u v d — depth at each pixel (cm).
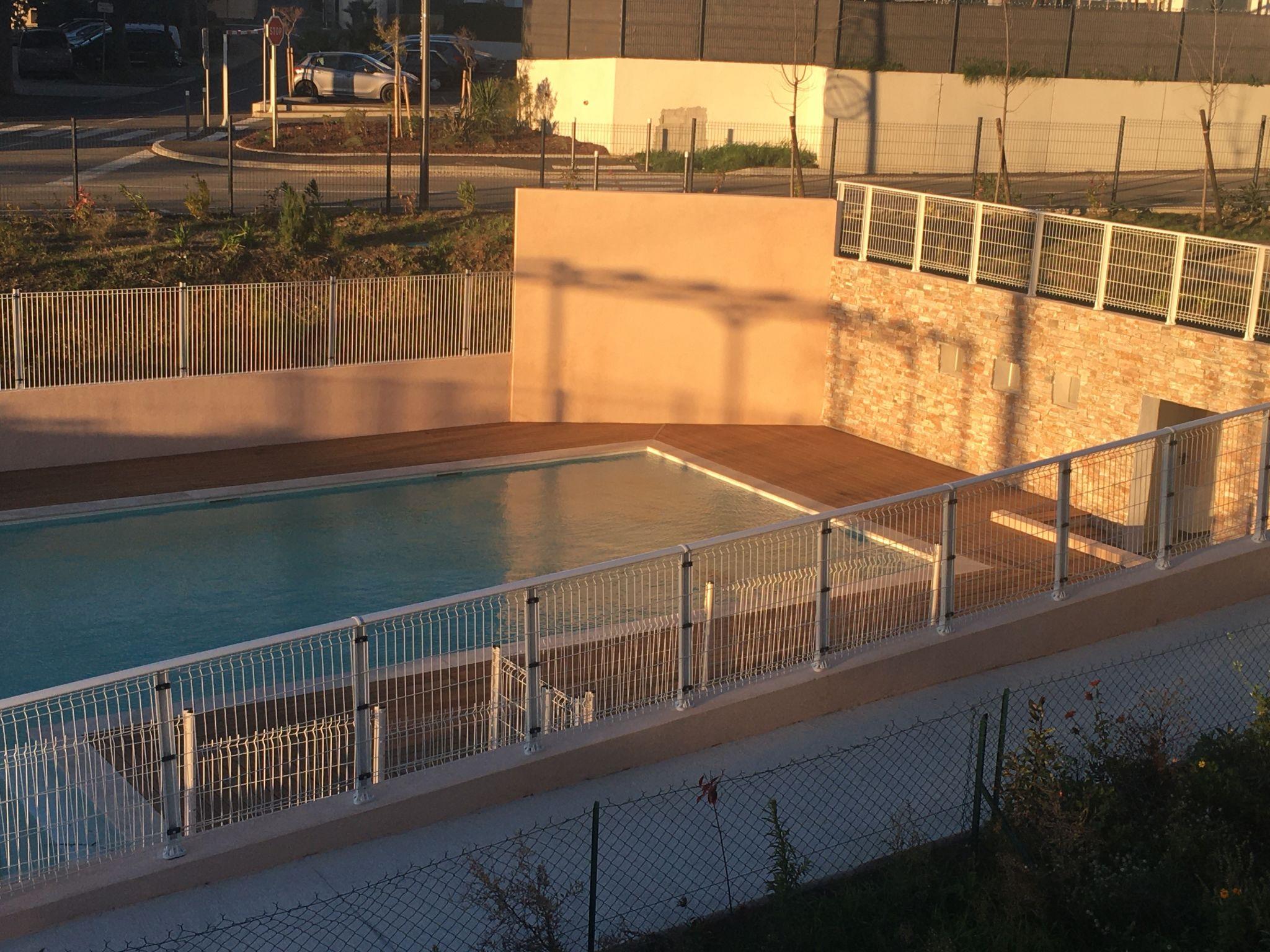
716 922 802
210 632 1391
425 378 2094
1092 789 878
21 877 818
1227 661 1138
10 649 1335
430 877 852
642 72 3381
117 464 1881
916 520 1266
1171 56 3484
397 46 3541
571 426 2167
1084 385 1798
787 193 2948
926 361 2011
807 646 1090
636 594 1223
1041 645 1163
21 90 4066
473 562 1608
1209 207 2759
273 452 1970
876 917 793
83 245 2181
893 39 3338
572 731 984
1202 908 791
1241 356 1612
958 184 3128
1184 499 1239
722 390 2183
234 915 816
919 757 995
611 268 2120
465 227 2484
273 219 2395
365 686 894
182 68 5059
